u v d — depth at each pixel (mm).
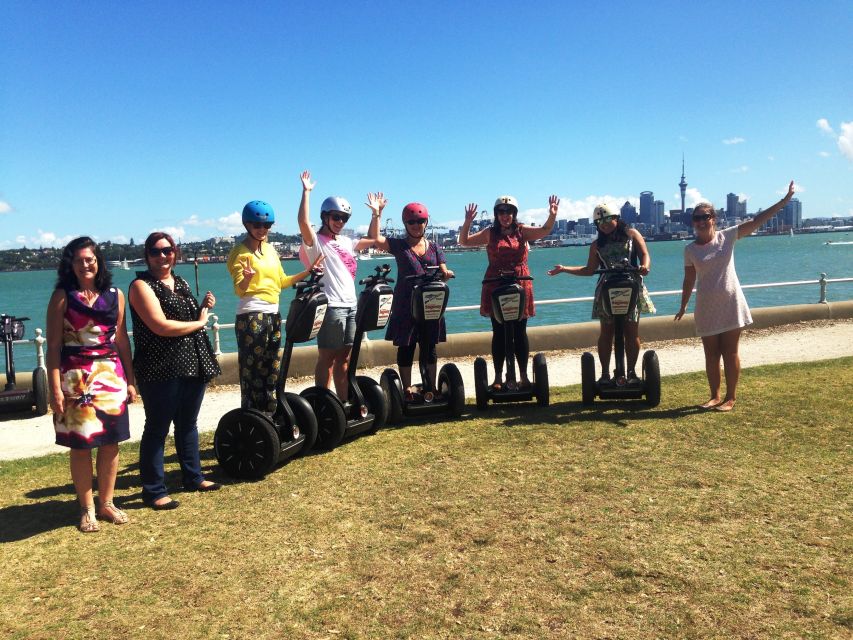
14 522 4688
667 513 4324
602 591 3418
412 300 6680
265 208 5543
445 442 6160
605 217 7039
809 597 3281
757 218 6766
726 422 6453
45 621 3324
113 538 4316
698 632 3035
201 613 3359
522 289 6938
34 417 8797
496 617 3225
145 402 4848
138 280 4738
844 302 14516
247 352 5602
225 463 5445
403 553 3930
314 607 3383
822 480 4812
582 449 5762
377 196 7066
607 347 7461
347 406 6332
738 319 6805
